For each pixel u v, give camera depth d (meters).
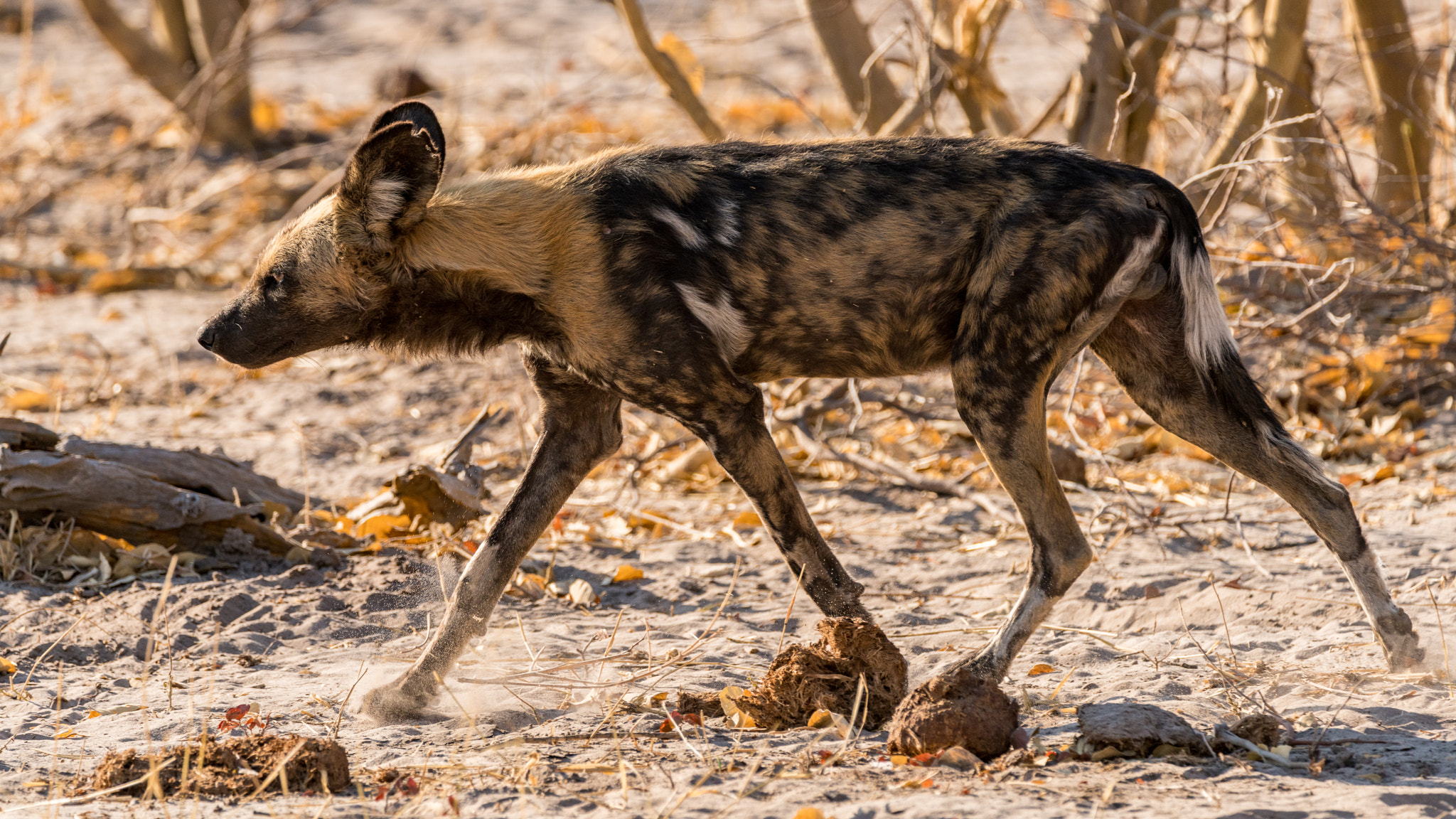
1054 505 9.02
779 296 9.19
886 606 11.77
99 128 36.19
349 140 31.48
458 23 53.75
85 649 10.49
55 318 24.03
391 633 11.00
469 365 20.86
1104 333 9.66
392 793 7.27
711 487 16.28
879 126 20.28
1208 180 18.50
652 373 9.11
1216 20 16.80
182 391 20.02
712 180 9.27
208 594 11.63
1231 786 7.03
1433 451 15.73
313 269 9.50
